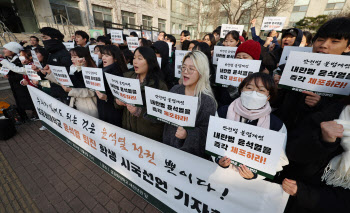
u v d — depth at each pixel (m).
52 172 2.55
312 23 16.09
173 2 19.83
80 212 1.99
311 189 0.93
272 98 1.10
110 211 2.00
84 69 1.86
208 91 1.38
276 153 0.85
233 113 1.20
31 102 3.84
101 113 2.39
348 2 16.42
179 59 2.62
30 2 9.30
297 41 2.60
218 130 1.00
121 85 1.50
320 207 0.93
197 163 1.22
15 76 3.54
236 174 1.08
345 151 0.86
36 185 2.34
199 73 1.32
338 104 0.96
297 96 1.56
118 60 2.23
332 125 0.81
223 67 1.88
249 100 1.06
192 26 24.66
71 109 2.11
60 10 10.35
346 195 0.89
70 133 2.37
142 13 15.62
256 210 1.09
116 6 13.16
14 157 2.86
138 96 1.46
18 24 9.32
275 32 4.02
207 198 1.27
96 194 2.20
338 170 0.89
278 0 13.87
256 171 0.94
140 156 1.59
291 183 0.96
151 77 1.75
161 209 1.64
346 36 1.13
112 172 2.01
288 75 1.38
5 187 2.31
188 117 1.17
